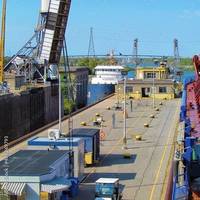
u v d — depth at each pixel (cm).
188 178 2416
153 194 3447
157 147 5291
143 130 6575
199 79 5944
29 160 3325
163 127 6844
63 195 3216
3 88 8075
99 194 3162
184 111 3688
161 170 4194
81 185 3728
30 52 10162
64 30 9362
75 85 10744
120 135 6156
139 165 4409
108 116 8125
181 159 2411
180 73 15662
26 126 8481
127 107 9544
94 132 4559
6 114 7500
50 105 9869
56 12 8944
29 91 8738
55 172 3131
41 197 2933
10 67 10212
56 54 9862
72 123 6862
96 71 15575
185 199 2325
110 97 11725
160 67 14412
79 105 12925
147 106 9756
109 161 4597
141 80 11700
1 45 9456
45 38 9519
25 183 2934
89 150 4362
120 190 3544
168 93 11450
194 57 6450
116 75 15362
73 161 3706
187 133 2727
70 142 3750
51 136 3969
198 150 2430
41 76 10044
